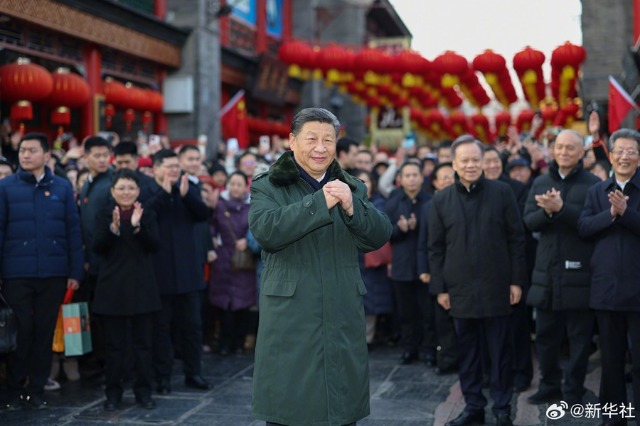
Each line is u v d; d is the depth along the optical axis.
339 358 3.30
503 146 10.58
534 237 6.67
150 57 14.27
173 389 6.26
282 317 3.32
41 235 5.77
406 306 7.21
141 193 6.03
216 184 8.88
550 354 5.48
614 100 8.84
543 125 12.54
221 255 7.70
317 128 3.36
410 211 7.20
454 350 6.63
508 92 11.55
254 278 7.68
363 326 3.44
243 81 19.03
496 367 4.94
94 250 5.58
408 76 12.77
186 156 6.31
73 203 6.01
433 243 5.23
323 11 23.89
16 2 10.21
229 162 11.08
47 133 12.26
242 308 7.58
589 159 7.26
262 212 3.33
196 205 6.15
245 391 6.20
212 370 6.98
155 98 14.29
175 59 15.34
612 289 4.56
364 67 12.89
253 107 20.66
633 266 4.53
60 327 6.21
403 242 7.17
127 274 5.55
